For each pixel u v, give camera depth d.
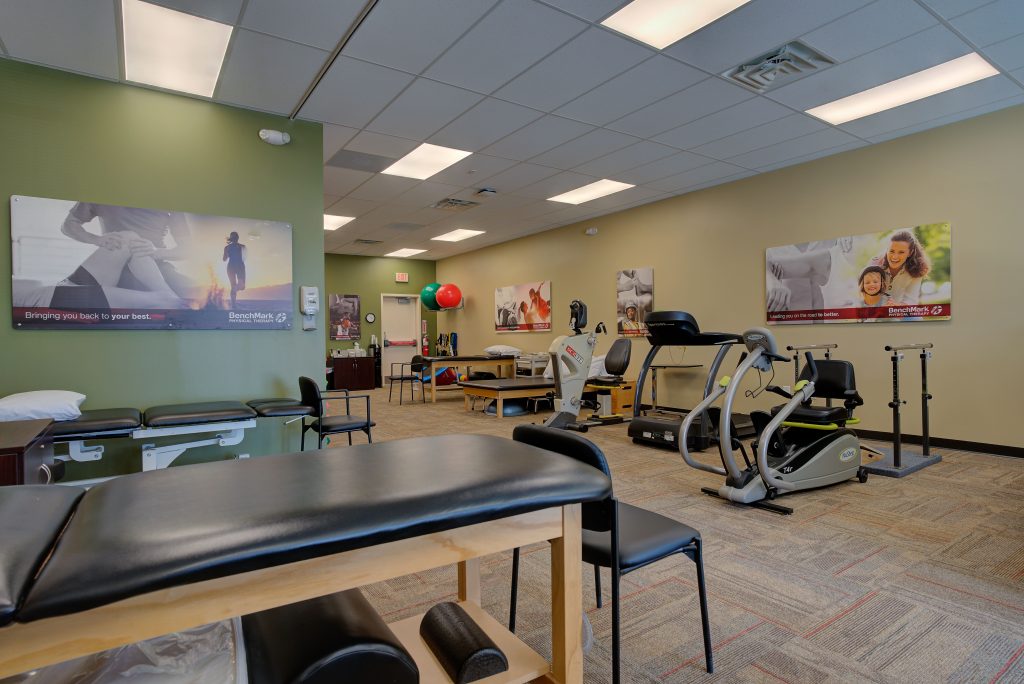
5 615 0.53
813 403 5.69
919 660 1.77
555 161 5.55
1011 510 3.22
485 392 7.23
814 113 4.45
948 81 3.94
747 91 3.99
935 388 4.85
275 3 2.82
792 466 3.53
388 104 4.09
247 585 0.73
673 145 5.13
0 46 3.13
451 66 3.53
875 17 3.08
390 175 5.98
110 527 0.69
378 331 11.99
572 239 8.70
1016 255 4.39
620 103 4.16
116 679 0.77
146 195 3.68
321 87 3.77
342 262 11.61
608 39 3.26
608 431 6.03
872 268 5.21
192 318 3.79
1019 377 4.41
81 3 2.76
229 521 0.71
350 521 0.75
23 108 3.31
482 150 5.20
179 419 3.06
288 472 0.96
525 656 1.19
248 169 4.08
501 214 7.93
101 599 0.58
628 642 1.88
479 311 11.12
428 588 2.32
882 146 5.14
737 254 6.36
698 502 3.44
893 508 3.28
